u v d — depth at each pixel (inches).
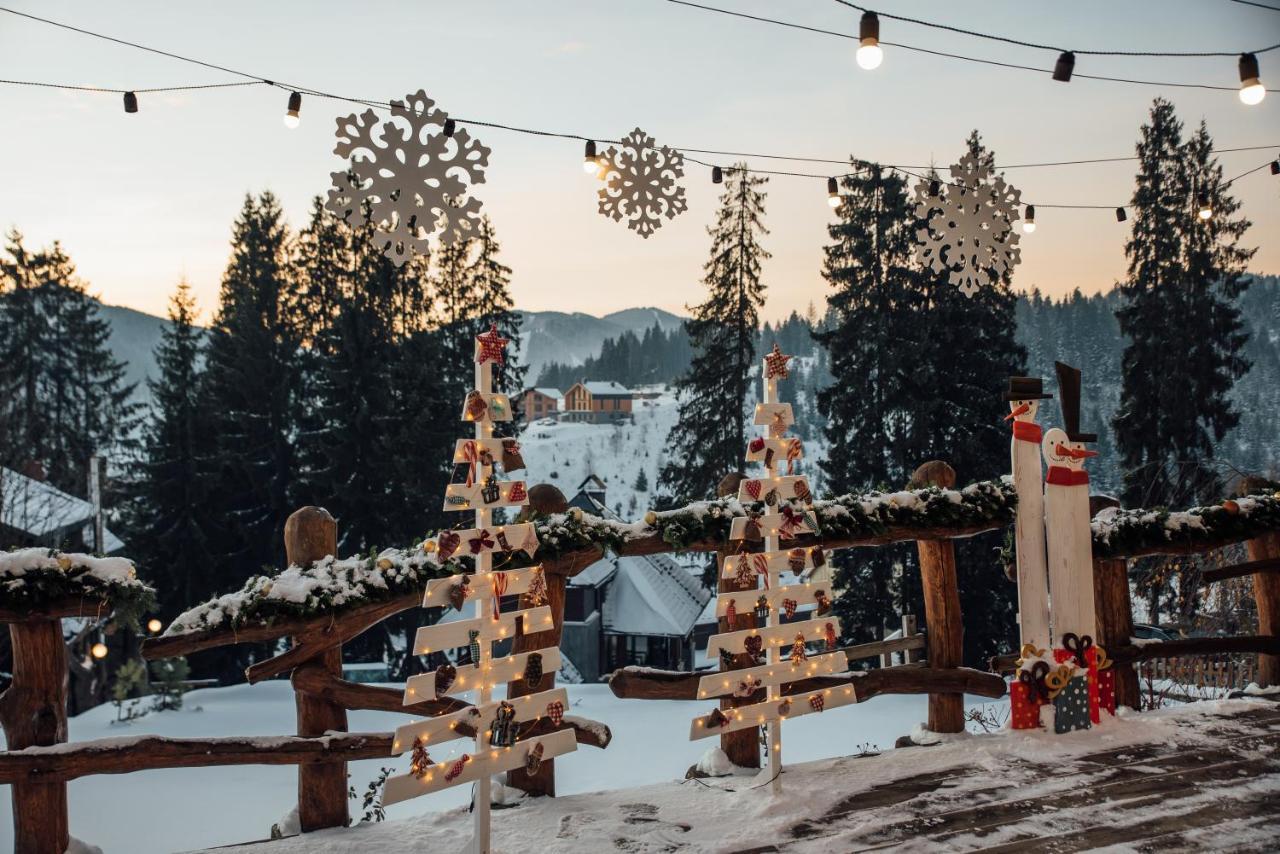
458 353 986.7
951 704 193.0
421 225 140.9
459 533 135.5
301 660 144.0
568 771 373.7
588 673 903.7
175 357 1037.2
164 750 133.9
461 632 135.7
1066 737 190.2
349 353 940.0
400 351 965.8
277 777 386.3
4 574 126.5
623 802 157.9
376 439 917.2
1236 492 233.9
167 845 300.2
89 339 1294.3
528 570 141.7
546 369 6043.3
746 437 946.1
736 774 172.2
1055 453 195.8
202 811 336.2
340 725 146.3
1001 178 213.9
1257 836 142.7
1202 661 375.9
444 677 132.5
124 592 131.5
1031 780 167.0
